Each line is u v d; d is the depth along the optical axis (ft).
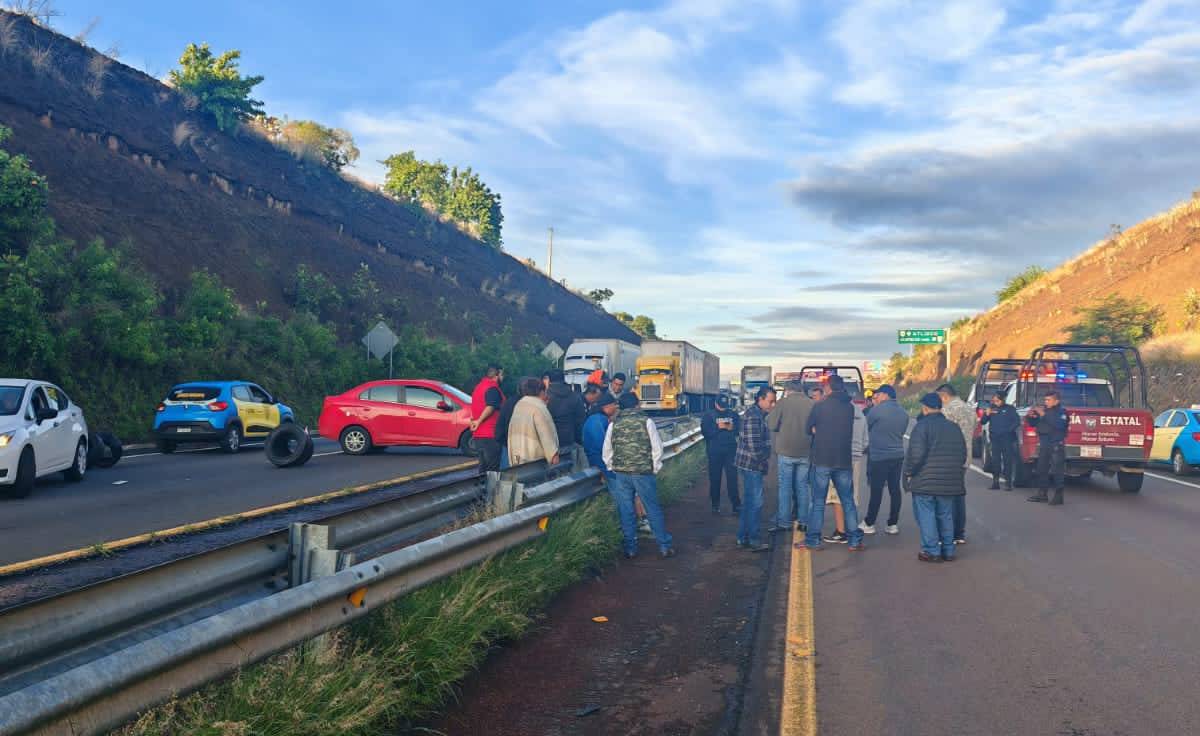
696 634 20.89
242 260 126.31
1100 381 61.36
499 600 20.48
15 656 10.07
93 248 79.15
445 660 16.60
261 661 12.80
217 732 11.37
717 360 213.25
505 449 35.96
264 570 14.89
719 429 42.42
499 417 36.29
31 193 75.77
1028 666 18.25
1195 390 106.52
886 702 16.10
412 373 123.34
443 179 272.92
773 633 20.95
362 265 150.61
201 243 120.16
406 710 15.10
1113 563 29.81
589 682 17.38
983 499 49.55
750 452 32.58
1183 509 44.88
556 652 19.42
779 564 29.68
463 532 19.85
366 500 41.60
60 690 9.27
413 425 65.46
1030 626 21.47
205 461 61.77
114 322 75.25
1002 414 54.60
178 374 83.82
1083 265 199.52
